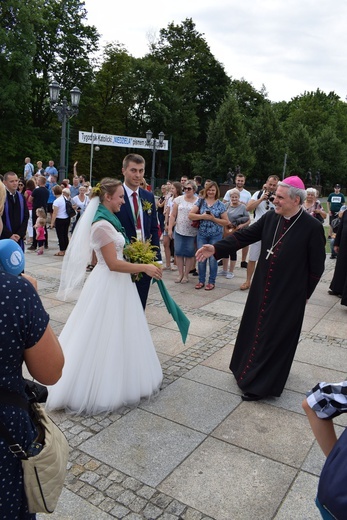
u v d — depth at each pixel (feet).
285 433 10.18
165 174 156.15
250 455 9.30
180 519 7.45
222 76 164.35
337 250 23.48
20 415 4.44
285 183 11.38
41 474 4.59
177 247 24.34
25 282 4.35
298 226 11.44
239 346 12.42
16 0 95.25
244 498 8.02
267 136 155.43
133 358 10.96
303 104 222.48
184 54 154.51
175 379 12.69
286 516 7.62
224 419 10.67
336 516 4.09
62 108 46.21
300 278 11.37
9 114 104.53
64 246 31.78
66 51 120.06
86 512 7.51
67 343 10.81
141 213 12.47
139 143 81.71
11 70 97.19
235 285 24.62
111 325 10.61
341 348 15.83
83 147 129.39
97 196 10.78
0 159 105.81
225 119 141.69
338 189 44.55
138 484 8.26
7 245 4.39
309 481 8.55
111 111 142.20
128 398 10.98
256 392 11.41
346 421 10.68
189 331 16.80
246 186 150.51
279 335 11.39
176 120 144.77
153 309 19.51
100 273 10.71
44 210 32.63
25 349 4.37
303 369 13.85
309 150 163.94
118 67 142.31
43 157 111.55
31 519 4.95
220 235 23.30
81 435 9.75
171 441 9.68
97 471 8.58
